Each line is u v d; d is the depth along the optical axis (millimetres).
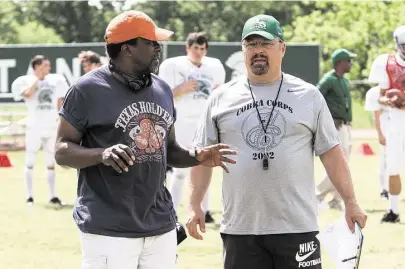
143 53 5727
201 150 6059
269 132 6277
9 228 12625
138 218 5723
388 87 12289
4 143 28766
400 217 13266
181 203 15203
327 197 15477
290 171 6254
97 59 14797
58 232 12266
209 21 66500
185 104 12664
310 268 6367
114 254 5660
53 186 15609
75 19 68000
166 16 66750
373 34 36750
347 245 6215
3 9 66938
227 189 6426
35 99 15406
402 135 12383
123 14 5785
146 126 5746
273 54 6297
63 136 5695
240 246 6402
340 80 13992
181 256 10359
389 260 10047
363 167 22859
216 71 12812
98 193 5719
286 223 6301
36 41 62031
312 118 6312
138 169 5699
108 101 5691
